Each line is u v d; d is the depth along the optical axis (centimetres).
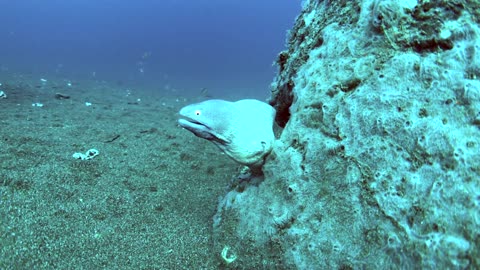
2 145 447
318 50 271
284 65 353
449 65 191
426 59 200
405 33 212
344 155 214
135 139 592
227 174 471
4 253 230
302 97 259
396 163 193
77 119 693
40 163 404
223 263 256
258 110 283
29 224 269
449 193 170
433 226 170
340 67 238
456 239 162
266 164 263
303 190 229
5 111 670
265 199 254
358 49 234
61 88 1214
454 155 174
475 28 190
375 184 196
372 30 228
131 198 355
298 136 249
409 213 180
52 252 244
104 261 246
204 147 597
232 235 266
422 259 168
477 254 155
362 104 215
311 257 210
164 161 494
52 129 575
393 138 197
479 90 177
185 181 430
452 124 181
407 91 201
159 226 305
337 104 230
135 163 468
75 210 310
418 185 182
